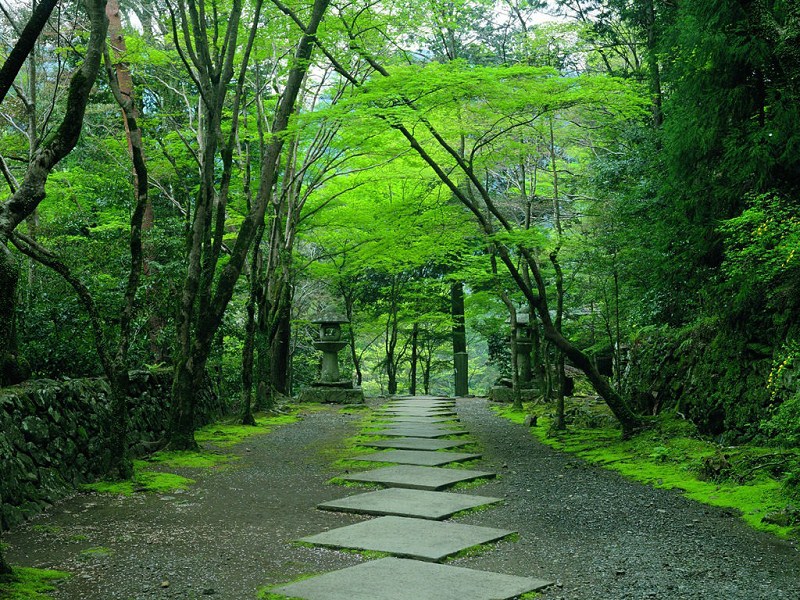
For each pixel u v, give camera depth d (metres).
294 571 4.37
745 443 8.16
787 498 5.88
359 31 11.50
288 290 17.22
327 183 18.14
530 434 11.94
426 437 11.14
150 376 10.16
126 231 12.66
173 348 12.02
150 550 4.88
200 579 4.21
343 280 22.27
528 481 7.59
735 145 8.68
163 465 8.41
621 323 14.80
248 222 9.77
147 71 15.04
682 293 11.51
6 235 3.97
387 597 3.76
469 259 15.80
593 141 16.61
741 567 4.37
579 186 16.61
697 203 9.59
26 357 8.36
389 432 11.78
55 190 14.20
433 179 14.56
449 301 25.09
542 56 14.47
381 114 9.48
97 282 10.30
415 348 25.20
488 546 4.90
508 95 9.57
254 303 13.08
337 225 18.20
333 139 15.62
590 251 13.35
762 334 8.66
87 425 7.57
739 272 8.02
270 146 10.00
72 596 3.89
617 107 9.97
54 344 8.84
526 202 15.41
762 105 8.87
